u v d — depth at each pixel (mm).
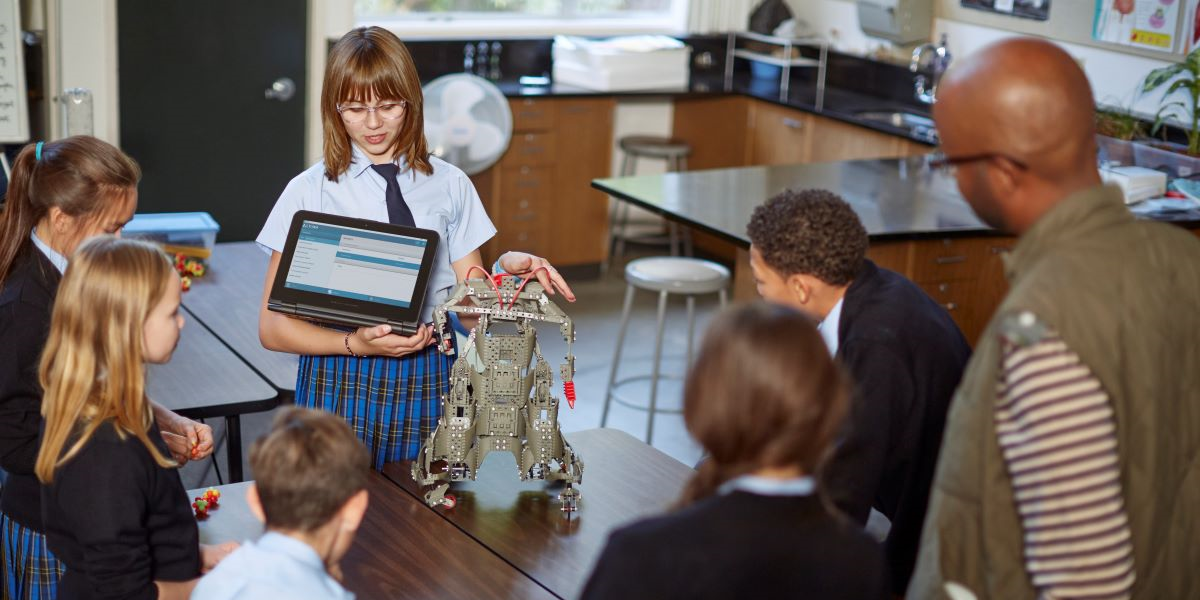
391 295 2070
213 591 1367
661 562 1089
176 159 5098
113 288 1558
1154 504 1362
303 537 1397
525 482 2164
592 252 6020
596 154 5859
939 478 1433
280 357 2924
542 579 1836
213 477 3568
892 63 5867
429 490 2090
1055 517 1244
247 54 5117
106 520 1577
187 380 2727
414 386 2248
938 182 4391
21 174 1852
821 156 5555
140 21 4855
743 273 4008
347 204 2258
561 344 5059
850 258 1820
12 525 1896
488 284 2049
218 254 3752
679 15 6520
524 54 6016
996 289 3994
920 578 1472
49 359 1597
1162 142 4473
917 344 1832
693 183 4234
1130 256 1336
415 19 5914
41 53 4500
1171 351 1358
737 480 1128
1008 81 1338
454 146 4828
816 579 1106
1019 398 1261
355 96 2146
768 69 6336
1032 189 1372
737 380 1098
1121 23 4832
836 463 1756
